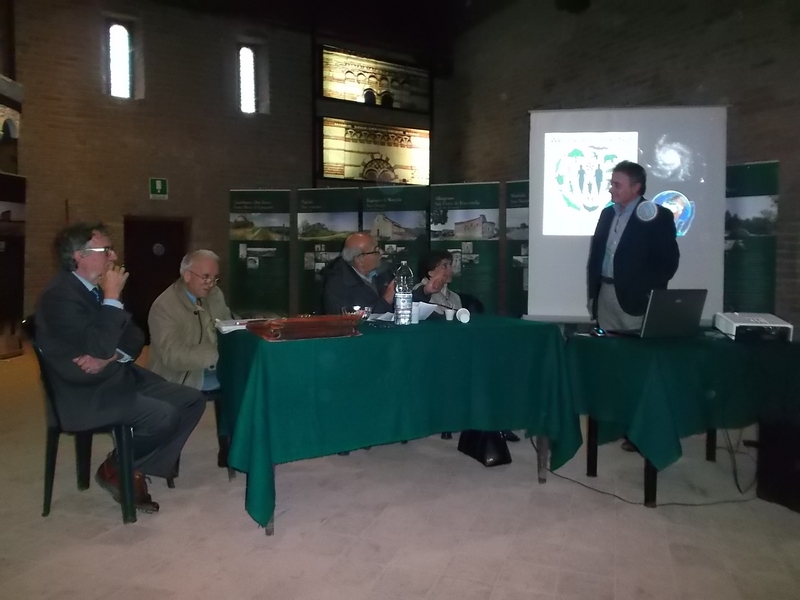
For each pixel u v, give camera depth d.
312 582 2.17
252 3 7.91
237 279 7.80
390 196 7.33
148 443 2.77
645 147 4.96
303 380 2.48
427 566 2.28
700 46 5.66
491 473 3.26
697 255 4.94
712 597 2.08
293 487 3.05
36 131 6.82
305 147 8.45
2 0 6.51
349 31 8.52
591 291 3.52
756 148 5.25
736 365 2.86
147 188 7.48
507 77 8.03
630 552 2.39
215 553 2.38
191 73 7.66
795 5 4.92
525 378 2.98
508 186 6.69
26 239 6.84
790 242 5.05
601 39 6.68
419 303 3.11
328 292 3.62
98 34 7.09
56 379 2.54
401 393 2.70
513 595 2.09
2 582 2.16
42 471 3.31
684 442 3.86
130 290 7.49
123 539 2.50
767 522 2.67
